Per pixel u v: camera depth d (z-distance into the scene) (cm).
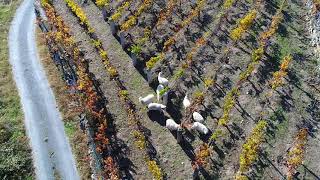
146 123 3603
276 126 3312
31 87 4219
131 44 4394
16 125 3822
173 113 3638
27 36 4981
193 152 3312
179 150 3350
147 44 4338
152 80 3959
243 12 4497
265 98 3541
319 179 2938
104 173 3203
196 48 4125
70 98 3984
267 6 4522
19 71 4434
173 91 3794
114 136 3544
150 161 3228
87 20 4872
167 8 4678
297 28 4200
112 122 3666
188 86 3809
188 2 4741
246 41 4131
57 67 4397
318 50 3856
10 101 4084
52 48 4584
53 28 4850
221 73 3850
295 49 3956
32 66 4481
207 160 3188
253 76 3747
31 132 3750
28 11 5478
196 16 4509
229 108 3466
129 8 4831
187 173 3194
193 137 3397
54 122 3816
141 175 3244
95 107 3741
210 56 4041
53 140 3653
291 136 3228
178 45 4238
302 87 3584
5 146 3591
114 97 3897
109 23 4731
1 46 4847
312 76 3669
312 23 4119
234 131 3344
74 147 3562
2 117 3903
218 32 4288
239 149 3225
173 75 3956
